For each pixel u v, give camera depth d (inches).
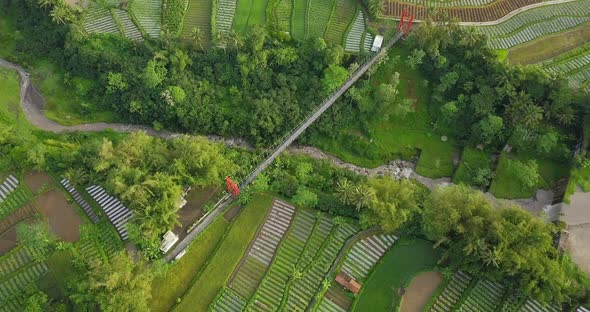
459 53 3875.5
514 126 3661.4
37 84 4163.4
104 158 3250.5
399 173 3865.7
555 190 3592.5
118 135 3951.8
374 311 3024.1
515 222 2965.1
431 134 3949.3
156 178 3125.0
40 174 3479.3
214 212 3289.9
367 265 3171.8
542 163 3698.3
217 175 3289.9
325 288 3048.7
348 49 4069.9
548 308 2987.2
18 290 3043.8
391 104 3927.2
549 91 3654.0
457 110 3821.4
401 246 3218.5
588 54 4067.4
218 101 3973.9
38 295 2859.3
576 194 3430.1
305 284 3105.3
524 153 3740.2
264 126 3809.1
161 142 3506.4
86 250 3161.9
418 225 3221.0
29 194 3390.7
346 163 3929.6
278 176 3506.4
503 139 3730.3
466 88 3804.1
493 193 3636.8
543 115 3676.2
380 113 3914.9
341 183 3390.7
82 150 3503.9
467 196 3043.8
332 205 3336.6
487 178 3668.8
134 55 4060.0
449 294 3058.6
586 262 3176.7
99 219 3292.3
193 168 3287.4
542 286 2883.9
